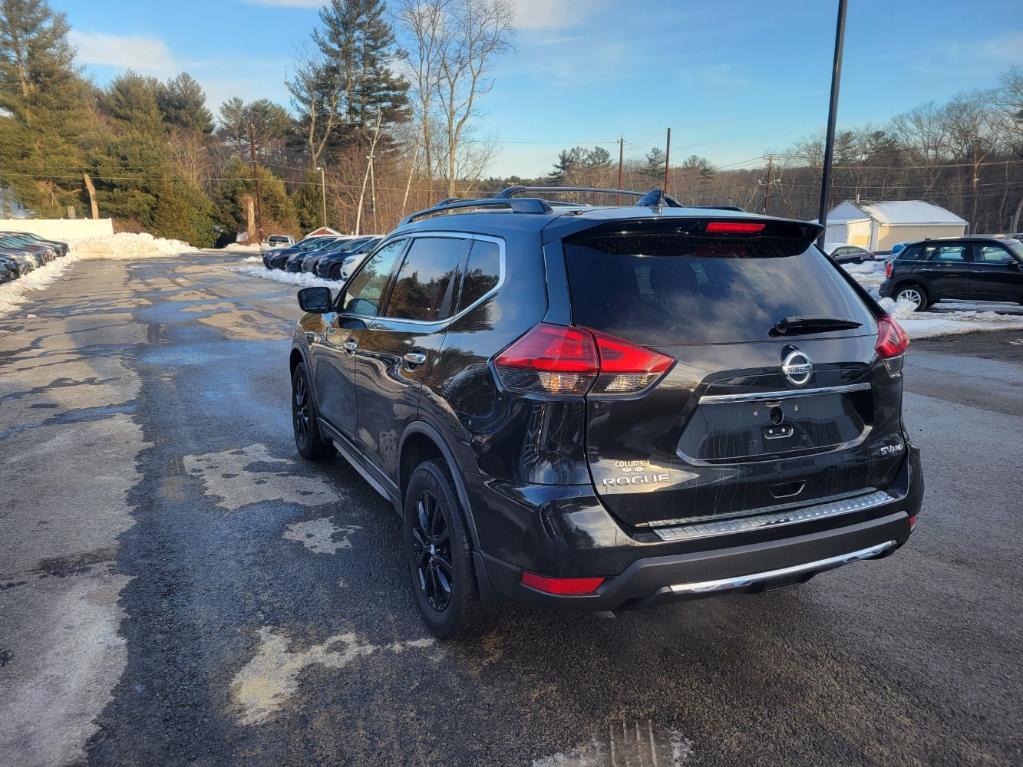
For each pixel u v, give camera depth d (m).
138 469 5.28
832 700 2.60
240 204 76.12
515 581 2.42
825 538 2.50
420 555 3.11
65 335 12.81
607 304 2.37
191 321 14.75
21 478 5.08
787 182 85.81
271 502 4.60
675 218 2.54
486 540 2.52
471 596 2.74
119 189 70.12
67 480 5.04
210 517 4.35
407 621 3.17
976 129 75.94
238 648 2.95
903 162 82.69
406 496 3.14
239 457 5.57
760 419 2.47
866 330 2.72
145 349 11.10
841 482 2.64
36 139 68.94
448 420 2.73
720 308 2.49
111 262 45.78
